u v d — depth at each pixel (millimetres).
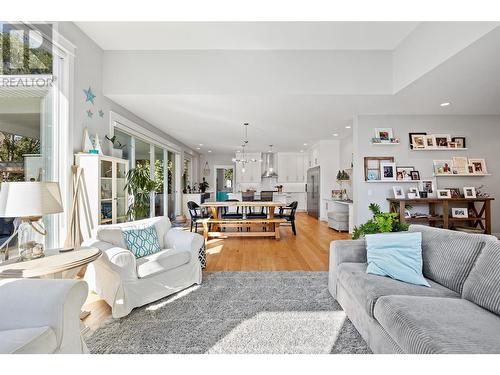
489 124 4996
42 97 2908
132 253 2393
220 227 5852
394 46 3885
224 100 4227
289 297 2572
